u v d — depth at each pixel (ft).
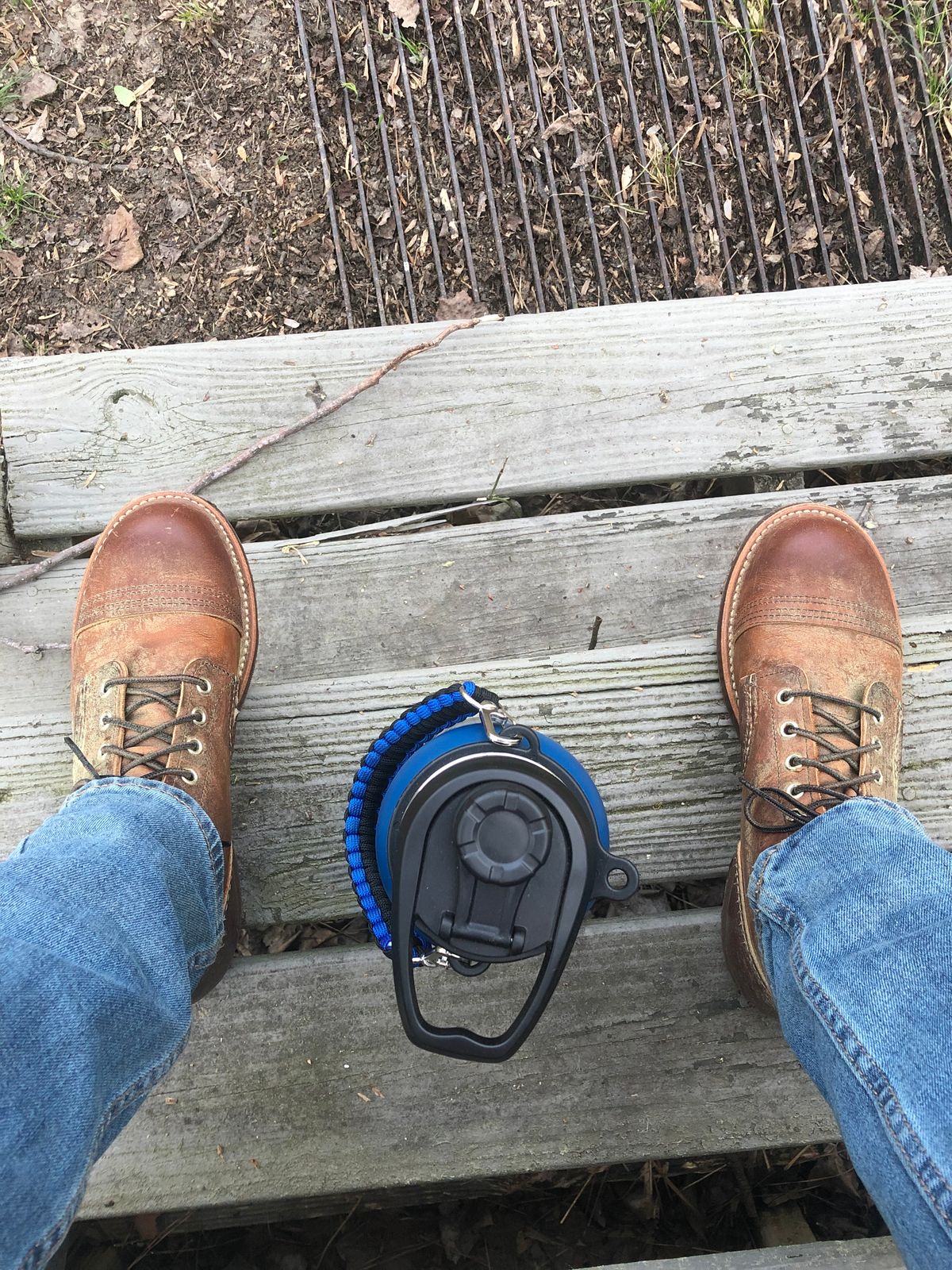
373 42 5.67
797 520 4.28
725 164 5.67
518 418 4.44
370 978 3.89
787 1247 3.40
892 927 2.98
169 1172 3.75
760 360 4.49
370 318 5.56
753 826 3.67
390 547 4.39
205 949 3.32
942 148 5.71
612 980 3.93
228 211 5.63
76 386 4.42
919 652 4.22
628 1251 4.68
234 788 3.99
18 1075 2.36
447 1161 3.78
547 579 4.40
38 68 5.70
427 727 3.08
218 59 5.70
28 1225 2.27
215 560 4.15
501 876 2.31
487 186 5.54
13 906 2.66
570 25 5.67
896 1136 2.64
